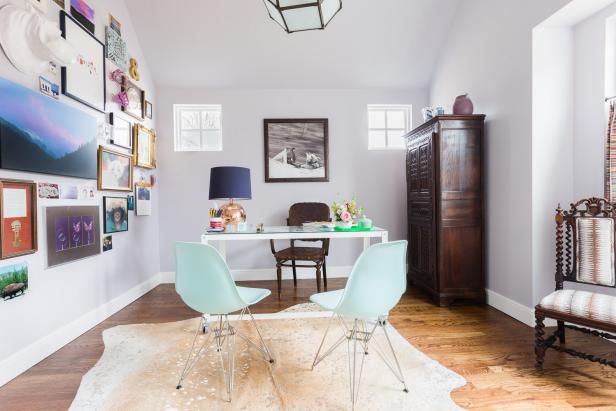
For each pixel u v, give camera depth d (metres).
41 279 2.11
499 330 2.47
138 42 3.55
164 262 4.07
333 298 1.85
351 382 1.73
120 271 3.11
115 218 2.98
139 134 3.41
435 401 1.60
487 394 1.67
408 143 3.74
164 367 1.96
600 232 2.00
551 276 2.52
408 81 4.13
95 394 1.69
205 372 1.90
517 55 2.63
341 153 4.16
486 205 3.09
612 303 1.74
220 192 2.58
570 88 2.48
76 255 2.44
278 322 2.66
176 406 1.58
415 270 3.58
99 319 2.73
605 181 2.23
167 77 3.92
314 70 3.93
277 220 4.12
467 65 3.32
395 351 2.12
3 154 1.79
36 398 1.68
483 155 3.04
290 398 1.63
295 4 1.66
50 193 2.20
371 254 1.50
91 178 2.59
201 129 4.17
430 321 2.66
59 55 2.04
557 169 2.50
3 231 1.81
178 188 4.04
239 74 3.93
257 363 1.99
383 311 1.63
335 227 2.69
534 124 2.49
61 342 2.27
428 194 3.21
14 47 1.87
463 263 3.05
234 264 4.12
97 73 2.71
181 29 3.48
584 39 2.38
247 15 3.39
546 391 1.69
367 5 3.36
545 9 2.36
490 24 2.96
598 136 2.30
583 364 1.96
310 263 4.19
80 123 2.46
